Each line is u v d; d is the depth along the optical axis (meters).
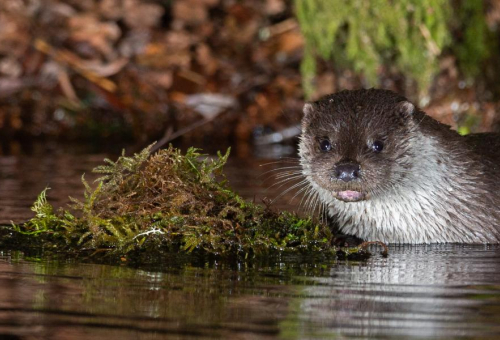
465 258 9.26
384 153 9.84
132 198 9.39
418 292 7.48
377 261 8.95
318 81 18.30
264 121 18.55
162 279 7.80
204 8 21.03
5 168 14.68
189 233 9.09
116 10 20.64
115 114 18.86
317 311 6.81
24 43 19.66
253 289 7.48
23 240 9.39
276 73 19.59
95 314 6.64
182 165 9.54
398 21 16.22
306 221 9.80
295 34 20.25
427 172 10.15
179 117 18.72
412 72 16.80
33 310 6.75
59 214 10.05
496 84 17.75
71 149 17.22
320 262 8.76
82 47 19.88
